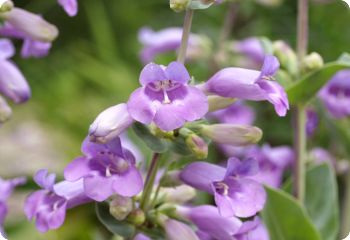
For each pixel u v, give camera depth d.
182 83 0.25
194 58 0.46
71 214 0.51
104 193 0.25
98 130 0.25
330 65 0.33
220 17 0.54
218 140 0.27
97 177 0.25
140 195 0.28
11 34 0.32
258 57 0.46
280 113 0.25
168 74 0.25
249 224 0.26
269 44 0.34
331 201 0.35
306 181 0.36
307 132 0.43
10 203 0.51
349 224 0.41
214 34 0.50
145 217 0.27
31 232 0.49
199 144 0.26
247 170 0.26
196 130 0.27
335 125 0.41
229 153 0.45
